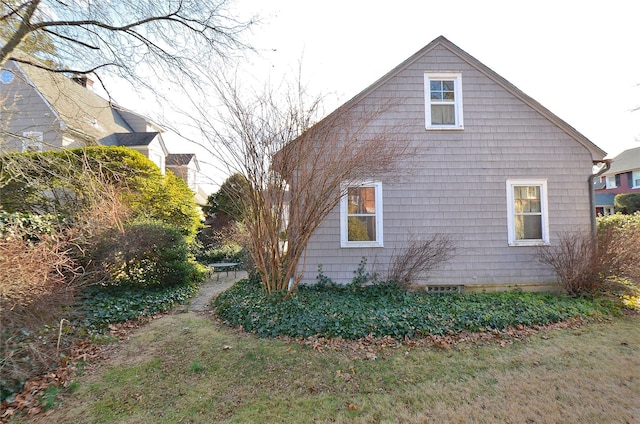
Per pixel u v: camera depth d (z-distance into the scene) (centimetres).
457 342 486
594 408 315
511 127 820
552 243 809
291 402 332
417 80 816
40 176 656
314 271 788
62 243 505
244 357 436
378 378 379
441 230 803
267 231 628
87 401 336
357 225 803
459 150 812
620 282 697
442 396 339
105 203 705
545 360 423
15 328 379
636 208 2333
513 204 813
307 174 615
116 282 780
